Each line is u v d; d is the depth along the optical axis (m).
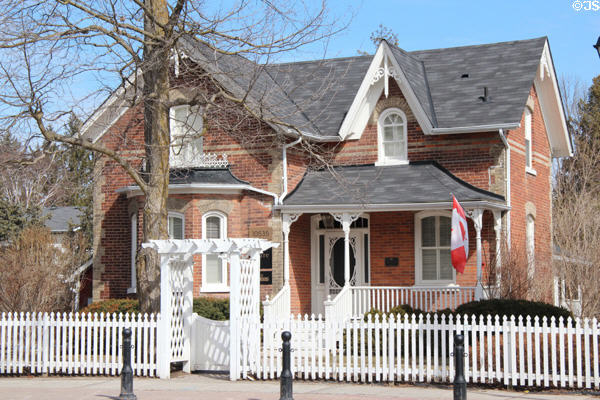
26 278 23.20
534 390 14.96
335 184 24.58
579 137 42.06
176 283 17.58
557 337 15.80
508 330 15.16
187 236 23.75
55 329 18.36
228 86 24.09
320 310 25.42
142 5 18.22
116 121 26.06
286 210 23.69
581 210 25.38
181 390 15.28
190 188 23.72
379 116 25.41
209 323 17.69
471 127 23.36
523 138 25.84
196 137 20.11
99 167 26.47
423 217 24.44
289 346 13.04
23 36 17.03
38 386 15.98
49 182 43.00
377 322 16.02
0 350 17.70
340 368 16.20
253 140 22.31
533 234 26.45
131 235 25.53
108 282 26.02
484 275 23.20
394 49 25.48
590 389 14.89
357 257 25.30
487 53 27.03
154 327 17.25
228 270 23.88
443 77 26.44
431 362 17.31
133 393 14.41
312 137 24.62
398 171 24.72
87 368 17.30
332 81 26.38
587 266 23.11
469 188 23.39
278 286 23.98
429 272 24.27
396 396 14.34
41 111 17.41
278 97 26.36
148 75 19.53
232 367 16.61
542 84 27.84
